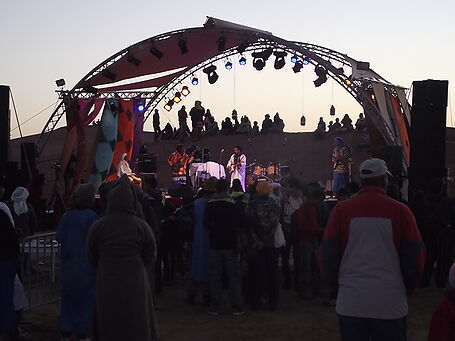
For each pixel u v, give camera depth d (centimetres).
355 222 456
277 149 3312
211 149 3406
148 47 2278
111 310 530
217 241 898
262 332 812
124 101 2303
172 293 1081
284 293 1089
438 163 1488
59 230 701
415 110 1498
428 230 1112
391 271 448
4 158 1733
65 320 698
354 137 3197
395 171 1586
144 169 2236
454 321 398
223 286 1053
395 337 445
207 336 790
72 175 2145
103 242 541
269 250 936
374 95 2222
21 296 749
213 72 2566
